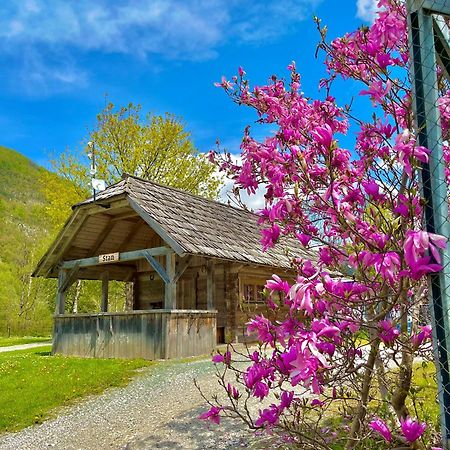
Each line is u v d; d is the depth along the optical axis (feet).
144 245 51.85
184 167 79.25
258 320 8.73
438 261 6.61
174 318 36.99
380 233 8.35
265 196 9.46
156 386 26.45
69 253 46.80
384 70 8.84
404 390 9.75
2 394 26.27
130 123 78.28
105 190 43.06
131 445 16.88
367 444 10.34
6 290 128.26
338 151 8.73
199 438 16.76
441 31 8.46
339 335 8.49
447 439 7.14
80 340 42.88
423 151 7.59
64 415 22.41
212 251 37.86
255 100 12.71
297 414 10.48
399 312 9.82
